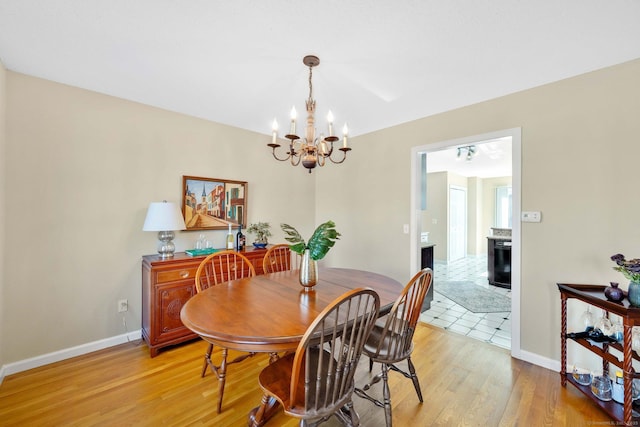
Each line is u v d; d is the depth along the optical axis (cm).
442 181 670
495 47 173
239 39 167
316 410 113
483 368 216
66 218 225
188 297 246
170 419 160
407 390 189
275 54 182
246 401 175
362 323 125
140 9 143
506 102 238
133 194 258
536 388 191
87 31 161
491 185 774
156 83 223
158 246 272
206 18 149
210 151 309
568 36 162
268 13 145
